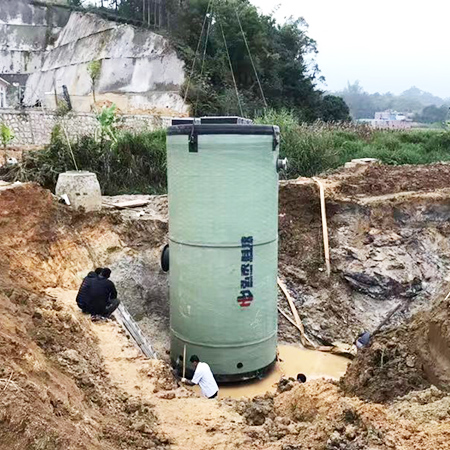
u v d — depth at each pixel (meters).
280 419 6.00
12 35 59.06
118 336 8.55
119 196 15.84
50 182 17.48
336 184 15.82
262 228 9.05
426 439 4.68
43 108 30.95
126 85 40.41
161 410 6.30
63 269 11.02
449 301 6.86
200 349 9.32
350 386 6.88
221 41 36.62
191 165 8.65
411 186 16.91
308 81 42.03
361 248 14.03
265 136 8.70
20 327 6.58
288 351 11.62
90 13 50.03
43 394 4.50
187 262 9.10
